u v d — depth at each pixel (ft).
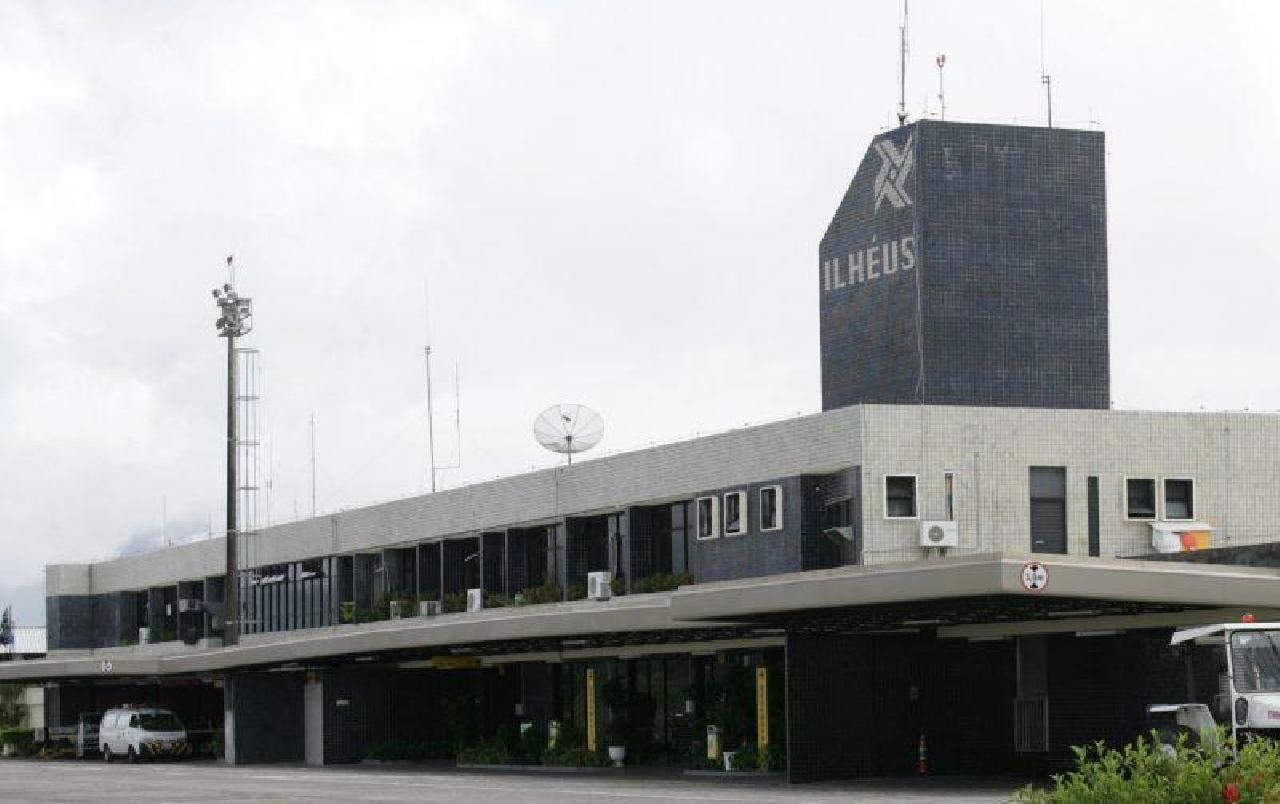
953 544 147.64
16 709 317.83
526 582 197.06
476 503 202.28
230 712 217.97
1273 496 160.15
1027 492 152.66
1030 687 138.72
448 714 204.03
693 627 140.87
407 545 218.38
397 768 189.57
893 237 204.95
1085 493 154.40
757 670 150.82
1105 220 207.72
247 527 253.24
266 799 126.31
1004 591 107.86
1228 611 119.85
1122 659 136.56
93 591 307.58
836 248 213.25
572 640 170.19
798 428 155.12
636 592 174.09
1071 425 154.81
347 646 183.73
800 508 153.58
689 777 148.05
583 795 120.78
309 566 238.27
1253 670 85.35
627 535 176.55
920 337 199.41
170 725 229.04
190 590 276.41
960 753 137.18
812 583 119.14
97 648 305.32
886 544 147.64
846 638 135.44
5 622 344.69
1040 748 137.80
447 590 208.44
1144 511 156.46
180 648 267.39
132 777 176.35
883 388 204.54
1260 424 160.66
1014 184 205.05
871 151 209.15
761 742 149.38
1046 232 205.46
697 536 166.50
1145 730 135.03
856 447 148.66
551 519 189.57
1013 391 201.87
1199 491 157.79
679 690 171.12
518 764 182.29
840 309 212.02
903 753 135.64
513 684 202.39
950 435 151.02
